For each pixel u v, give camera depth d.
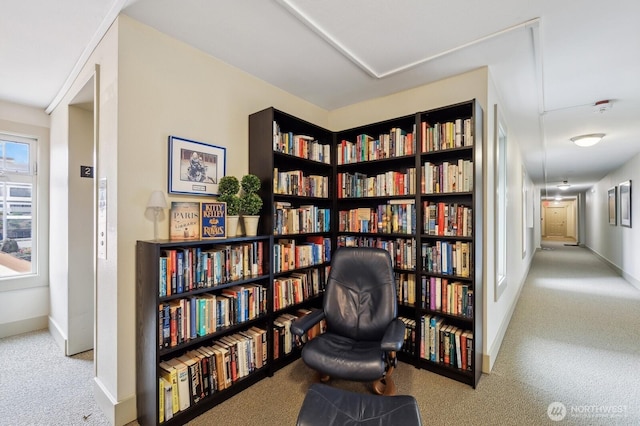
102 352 1.83
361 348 1.95
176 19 1.76
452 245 2.25
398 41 1.97
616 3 1.58
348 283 2.25
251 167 2.41
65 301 2.63
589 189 9.96
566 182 8.55
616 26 1.77
